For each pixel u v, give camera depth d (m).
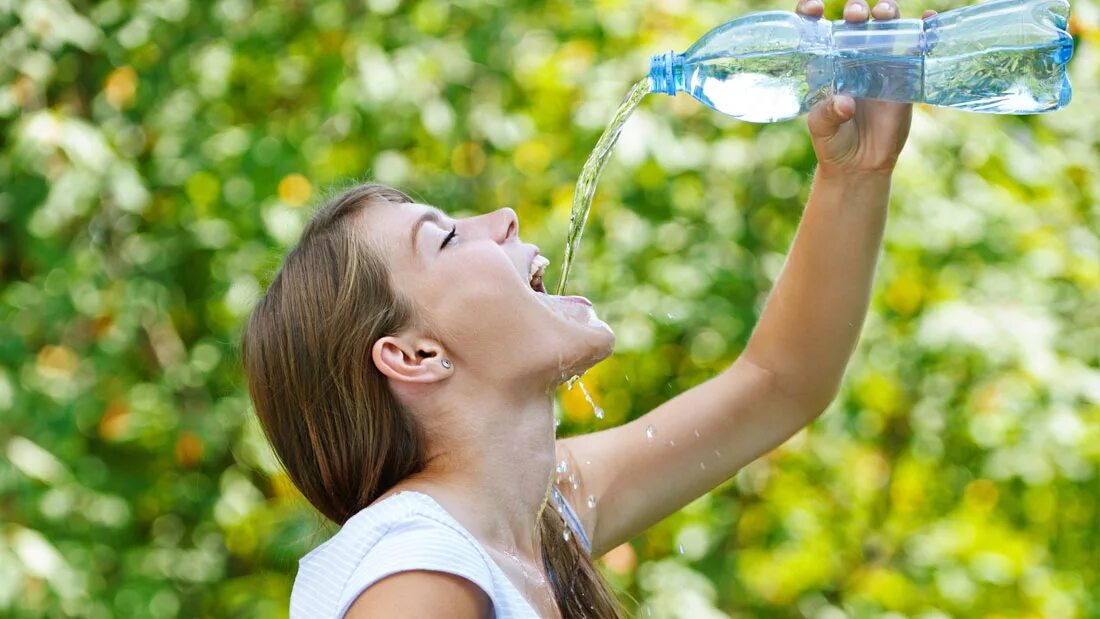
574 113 5.39
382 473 2.36
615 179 5.47
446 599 2.04
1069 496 5.62
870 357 5.47
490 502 2.31
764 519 5.92
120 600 5.50
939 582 5.77
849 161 2.73
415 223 2.37
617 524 2.77
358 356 2.33
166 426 5.52
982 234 5.30
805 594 5.96
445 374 2.32
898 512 6.01
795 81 2.69
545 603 2.30
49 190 5.42
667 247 5.50
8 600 4.91
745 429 2.85
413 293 2.33
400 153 5.71
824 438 5.92
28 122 5.22
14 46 5.37
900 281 5.45
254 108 5.85
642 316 5.36
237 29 5.61
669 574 5.57
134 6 5.59
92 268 5.54
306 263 2.42
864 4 2.66
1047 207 5.55
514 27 5.54
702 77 2.72
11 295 5.52
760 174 5.62
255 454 5.69
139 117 5.70
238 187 5.38
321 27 5.54
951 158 5.50
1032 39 2.58
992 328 5.12
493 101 5.59
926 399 5.75
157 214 5.79
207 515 5.86
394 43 5.45
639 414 5.72
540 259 2.45
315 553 2.18
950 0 5.38
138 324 5.68
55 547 5.38
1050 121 5.72
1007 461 5.49
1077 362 5.34
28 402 5.32
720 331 5.46
